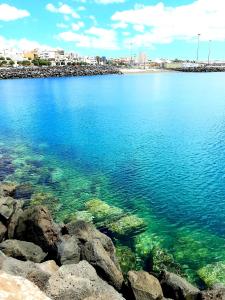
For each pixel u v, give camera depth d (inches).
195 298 721.0
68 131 2596.0
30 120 3073.3
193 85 6486.2
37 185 1456.7
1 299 311.4
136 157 1871.3
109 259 818.2
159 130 2583.7
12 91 5423.2
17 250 860.0
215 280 838.5
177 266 896.9
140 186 1443.2
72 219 1152.2
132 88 5905.5
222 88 5895.7
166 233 1061.8
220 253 951.0
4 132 2600.9
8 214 994.1
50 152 2009.1
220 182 1478.8
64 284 665.6
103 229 1087.0
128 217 1162.6
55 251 872.9
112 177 1553.9
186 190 1393.9
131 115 3262.8
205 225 1114.7
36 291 339.6
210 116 3176.7
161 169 1658.5
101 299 566.6
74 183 1480.1
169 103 4082.2
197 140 2257.6
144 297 717.3
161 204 1268.5
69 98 4547.2
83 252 837.8
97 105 3924.7
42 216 925.8
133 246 992.9
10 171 1642.5
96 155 1925.4
